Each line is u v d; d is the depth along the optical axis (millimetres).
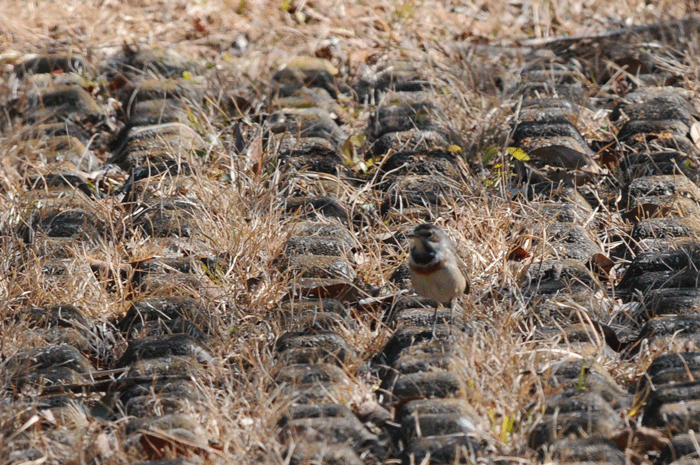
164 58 14836
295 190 11312
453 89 13883
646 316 8672
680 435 6633
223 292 9266
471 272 9484
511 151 11555
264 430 6902
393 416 7246
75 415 7406
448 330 8266
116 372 8039
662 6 17031
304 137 12594
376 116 13172
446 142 12438
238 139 12188
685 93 13672
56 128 13109
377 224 10656
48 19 16469
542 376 7582
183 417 7074
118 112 13961
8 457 6664
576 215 10578
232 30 16234
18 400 7582
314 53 15461
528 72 14602
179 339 8281
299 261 9633
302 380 7641
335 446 6695
